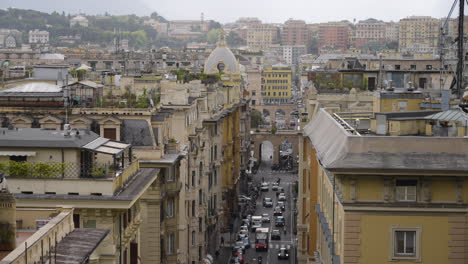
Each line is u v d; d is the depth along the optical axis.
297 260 143.00
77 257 50.09
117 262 69.50
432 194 60.25
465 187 60.03
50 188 70.38
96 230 57.56
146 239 92.25
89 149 71.62
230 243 173.00
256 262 162.00
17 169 70.69
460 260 60.25
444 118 74.69
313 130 85.50
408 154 60.06
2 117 96.25
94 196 68.81
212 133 158.00
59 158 71.94
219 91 180.50
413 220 60.22
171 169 102.81
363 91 150.00
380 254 60.34
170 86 137.25
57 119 94.00
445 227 60.22
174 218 104.00
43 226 53.16
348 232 60.31
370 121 84.94
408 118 77.69
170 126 108.69
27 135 73.44
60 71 149.00
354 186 60.16
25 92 100.69
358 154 60.12
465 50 112.31
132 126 96.62
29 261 46.72
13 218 50.31
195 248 130.88
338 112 94.50
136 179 77.31
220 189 169.50
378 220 60.28
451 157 59.91
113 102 106.38
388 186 60.03
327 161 61.81
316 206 90.94
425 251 60.28
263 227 199.25
